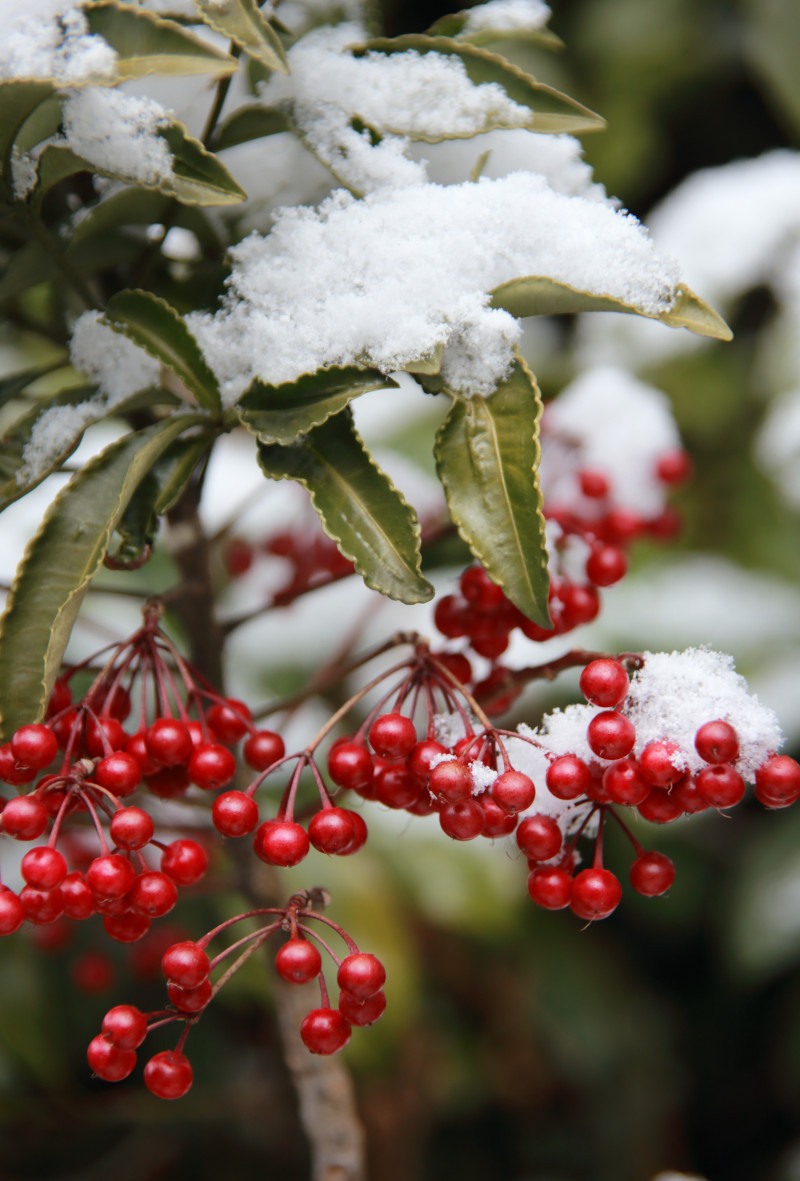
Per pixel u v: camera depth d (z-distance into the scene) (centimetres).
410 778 46
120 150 45
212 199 45
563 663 48
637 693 45
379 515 44
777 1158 85
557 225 45
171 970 43
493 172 49
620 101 95
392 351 45
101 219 47
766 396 82
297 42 48
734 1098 87
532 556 44
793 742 72
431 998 82
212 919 65
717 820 85
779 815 78
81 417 46
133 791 45
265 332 45
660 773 44
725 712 45
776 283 83
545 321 93
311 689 50
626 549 59
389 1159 73
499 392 45
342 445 45
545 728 46
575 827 46
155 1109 72
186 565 50
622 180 96
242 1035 75
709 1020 89
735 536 83
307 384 45
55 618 44
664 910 83
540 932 86
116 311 46
